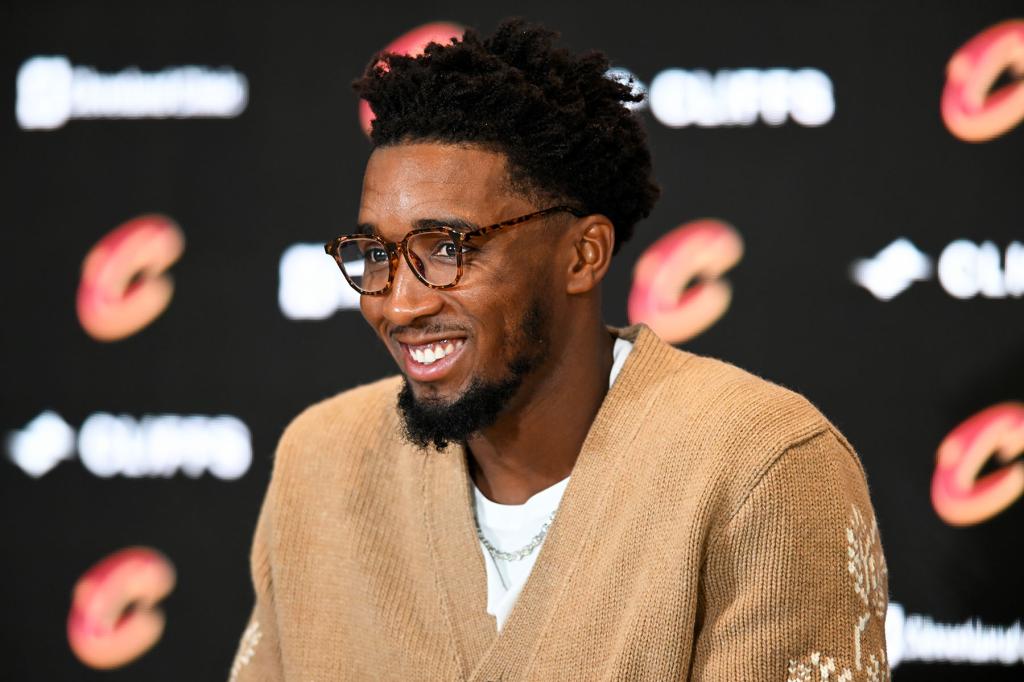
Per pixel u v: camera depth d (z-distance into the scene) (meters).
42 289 8.09
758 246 7.67
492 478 4.54
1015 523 7.52
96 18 8.02
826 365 7.63
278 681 5.04
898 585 7.62
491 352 4.00
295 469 5.01
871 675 4.12
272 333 8.05
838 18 7.58
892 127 7.55
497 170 3.97
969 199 7.50
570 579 4.25
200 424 8.09
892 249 7.57
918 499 7.59
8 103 8.05
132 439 8.12
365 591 4.70
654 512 4.18
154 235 8.06
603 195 4.29
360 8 7.95
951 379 7.54
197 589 8.13
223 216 8.03
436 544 4.55
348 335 8.03
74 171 8.05
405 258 3.94
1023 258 7.45
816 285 7.64
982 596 7.55
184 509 8.13
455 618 4.46
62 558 8.14
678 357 4.59
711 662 4.09
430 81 4.03
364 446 4.89
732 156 7.68
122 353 8.09
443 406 4.05
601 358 4.48
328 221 7.99
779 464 4.07
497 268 3.96
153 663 8.16
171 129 8.03
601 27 7.76
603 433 4.36
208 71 8.00
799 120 7.62
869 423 7.61
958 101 7.48
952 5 7.48
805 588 4.03
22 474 8.12
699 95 7.69
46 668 8.17
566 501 4.33
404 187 3.94
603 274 4.32
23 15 8.03
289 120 7.99
